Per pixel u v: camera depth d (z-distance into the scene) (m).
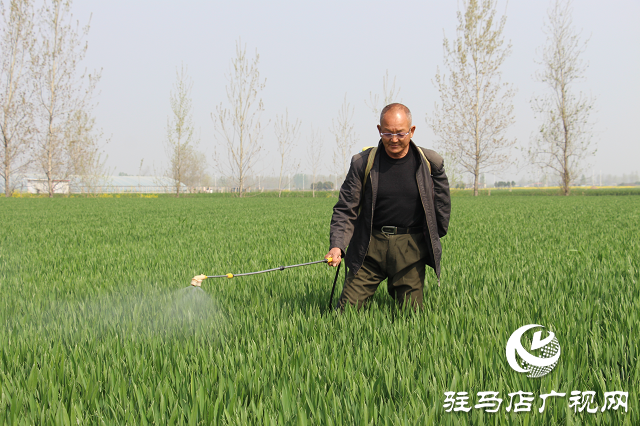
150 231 12.59
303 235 10.88
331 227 3.89
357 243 3.94
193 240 10.48
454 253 7.60
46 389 2.52
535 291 4.71
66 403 2.40
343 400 2.38
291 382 2.53
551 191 66.75
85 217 18.59
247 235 11.31
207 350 3.11
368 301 4.26
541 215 17.39
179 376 2.66
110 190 90.75
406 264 3.86
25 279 6.02
